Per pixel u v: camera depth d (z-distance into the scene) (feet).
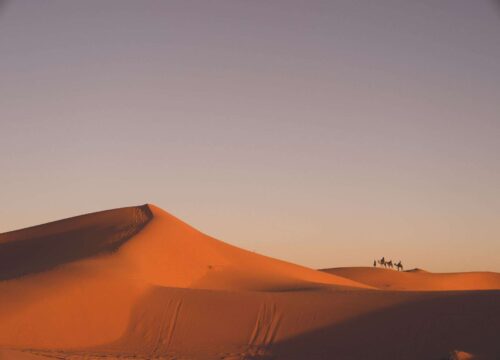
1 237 216.33
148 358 94.07
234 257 204.23
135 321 113.60
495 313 95.81
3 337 105.19
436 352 89.35
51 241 201.36
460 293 112.27
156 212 213.05
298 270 221.66
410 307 104.73
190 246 191.01
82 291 119.34
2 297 117.60
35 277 128.36
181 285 159.94
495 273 382.01
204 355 98.48
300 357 95.50
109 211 221.87
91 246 186.19
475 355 83.87
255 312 112.57
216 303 117.19
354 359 92.07
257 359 95.86
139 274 150.20
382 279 327.26
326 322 105.91
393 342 94.99
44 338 106.83
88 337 108.58
